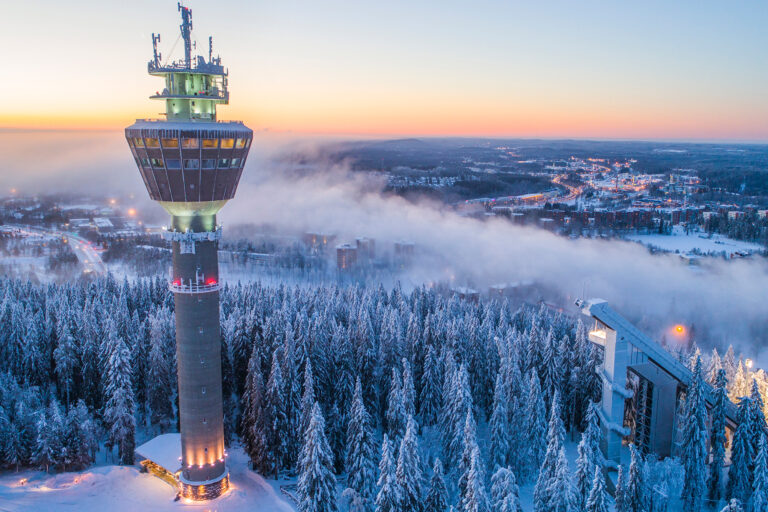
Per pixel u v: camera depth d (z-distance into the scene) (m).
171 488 67.81
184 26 62.09
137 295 130.38
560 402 82.38
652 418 71.56
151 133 58.66
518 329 116.75
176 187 61.25
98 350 85.06
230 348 90.12
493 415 70.50
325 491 56.62
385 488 52.22
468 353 91.44
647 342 71.50
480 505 47.41
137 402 87.88
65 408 88.31
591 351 82.62
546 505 53.44
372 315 109.56
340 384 80.50
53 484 67.06
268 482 70.00
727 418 73.12
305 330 87.44
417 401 86.88
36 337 90.31
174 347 91.69
